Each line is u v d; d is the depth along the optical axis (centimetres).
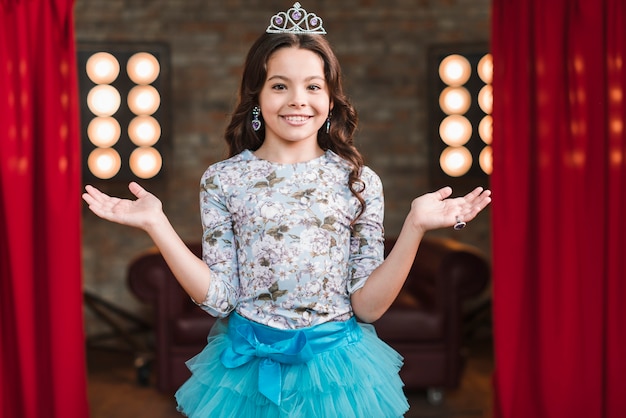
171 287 365
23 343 266
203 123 500
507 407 277
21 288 264
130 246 497
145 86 453
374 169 508
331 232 160
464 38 502
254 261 159
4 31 260
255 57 163
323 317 160
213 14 496
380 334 360
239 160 167
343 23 502
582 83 271
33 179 265
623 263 275
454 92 468
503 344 277
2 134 261
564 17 271
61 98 264
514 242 275
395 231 510
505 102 273
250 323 159
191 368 171
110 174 452
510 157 274
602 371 278
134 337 482
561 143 273
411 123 505
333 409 156
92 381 410
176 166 498
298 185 162
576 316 275
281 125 161
